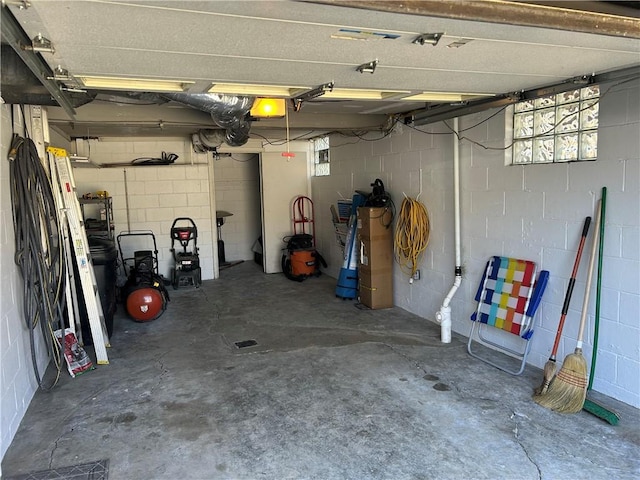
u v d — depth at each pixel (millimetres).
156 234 7191
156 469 2498
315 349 4262
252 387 3492
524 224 3736
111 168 6934
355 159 6371
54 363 3955
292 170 7895
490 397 3227
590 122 3186
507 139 3855
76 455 2639
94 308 3996
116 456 2625
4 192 3029
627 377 3035
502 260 3926
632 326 2979
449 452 2592
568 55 2172
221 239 9055
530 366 3736
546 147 3541
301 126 5062
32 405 3254
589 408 2932
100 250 4559
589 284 3100
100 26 1577
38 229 3361
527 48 2020
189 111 4625
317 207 7809
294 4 1407
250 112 3725
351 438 2758
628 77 2559
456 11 1502
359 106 4480
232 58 2027
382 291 5562
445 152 4605
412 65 2268
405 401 3203
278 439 2770
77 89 2541
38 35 1670
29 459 2605
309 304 5848
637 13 1858
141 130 6070
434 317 4969
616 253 3039
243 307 5785
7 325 2852
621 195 2982
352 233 5996
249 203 9180
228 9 1438
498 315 3826
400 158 5344
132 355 4207
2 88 2619
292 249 7344
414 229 5008
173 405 3230
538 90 3090
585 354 3301
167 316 5449
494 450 2596
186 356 4168
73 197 4109
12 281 3068
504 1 1580
